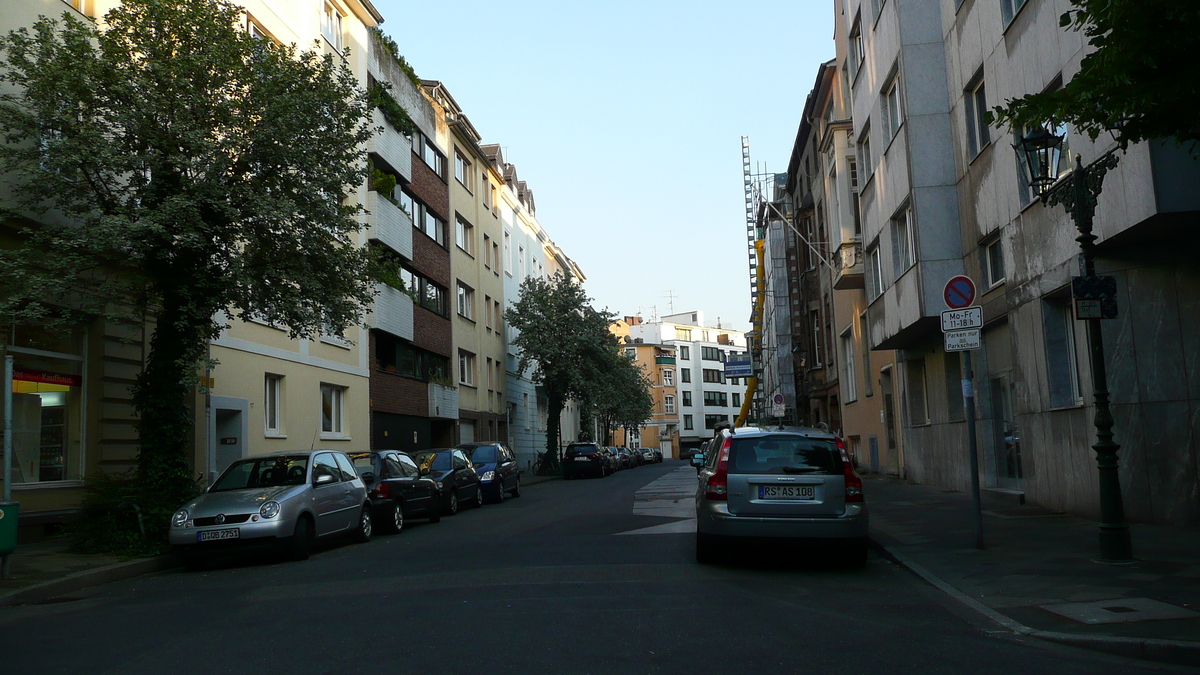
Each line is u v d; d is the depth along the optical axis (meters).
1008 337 16.30
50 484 14.23
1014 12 14.17
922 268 17.53
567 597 8.27
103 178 12.86
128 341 15.94
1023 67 13.69
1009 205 14.84
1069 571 8.64
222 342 18.86
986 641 6.39
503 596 8.39
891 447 26.95
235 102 13.00
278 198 13.24
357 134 14.40
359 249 14.70
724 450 10.12
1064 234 12.85
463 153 40.56
